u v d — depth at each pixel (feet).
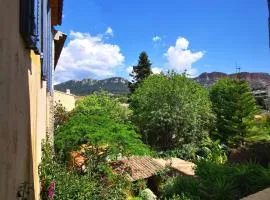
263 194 18.35
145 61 201.05
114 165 44.93
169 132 111.34
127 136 44.06
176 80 113.80
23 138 13.53
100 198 32.63
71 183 27.89
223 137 116.88
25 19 12.77
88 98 114.21
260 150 50.19
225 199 35.40
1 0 9.26
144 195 55.01
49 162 26.61
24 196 12.51
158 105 111.24
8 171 10.07
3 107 9.50
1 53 9.30
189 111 110.32
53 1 32.89
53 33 44.78
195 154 102.17
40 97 23.71
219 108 120.26
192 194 38.45
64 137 42.34
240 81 120.57
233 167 41.27
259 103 170.09
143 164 63.87
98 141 41.55
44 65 23.09
